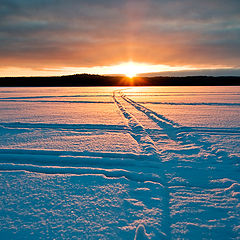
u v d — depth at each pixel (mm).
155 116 11531
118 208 2877
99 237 2303
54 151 5406
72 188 3471
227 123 9266
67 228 2441
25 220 2574
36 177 3896
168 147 5953
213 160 4809
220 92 35906
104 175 4059
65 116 11523
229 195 3246
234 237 2334
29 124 9211
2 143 6176
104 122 9672
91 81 115000
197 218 2676
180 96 28125
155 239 2277
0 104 18391
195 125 8812
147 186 3584
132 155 5137
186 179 3896
